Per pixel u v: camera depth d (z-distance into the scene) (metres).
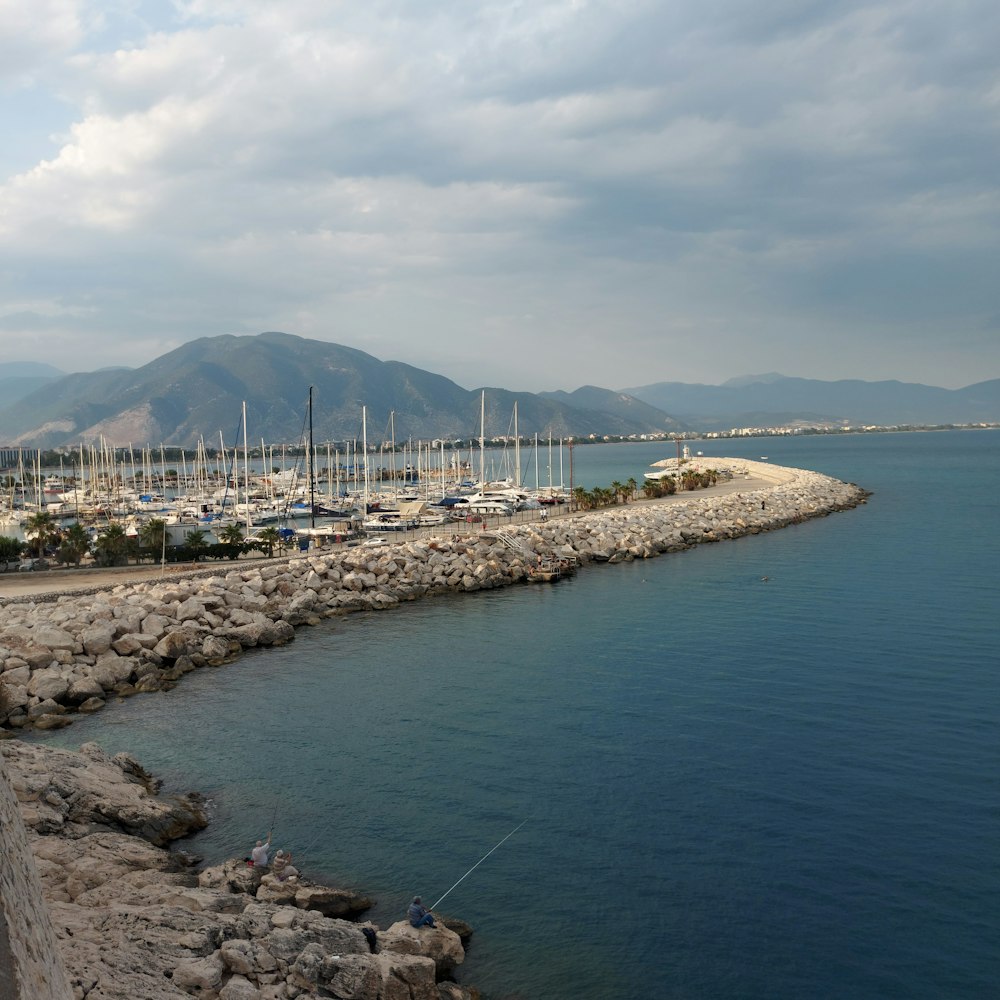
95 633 49.16
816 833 28.83
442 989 20.88
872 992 21.33
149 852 26.52
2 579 70.44
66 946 19.00
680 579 75.75
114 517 133.50
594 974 22.16
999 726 37.59
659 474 182.38
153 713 42.47
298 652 54.16
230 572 69.31
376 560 75.00
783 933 23.67
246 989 18.84
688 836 28.84
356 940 21.42
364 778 34.03
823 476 166.50
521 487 168.38
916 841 28.16
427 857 27.89
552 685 45.41
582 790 32.47
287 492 162.50
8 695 41.53
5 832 9.89
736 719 39.31
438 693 44.62
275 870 25.91
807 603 63.78
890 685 43.62
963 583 69.94
